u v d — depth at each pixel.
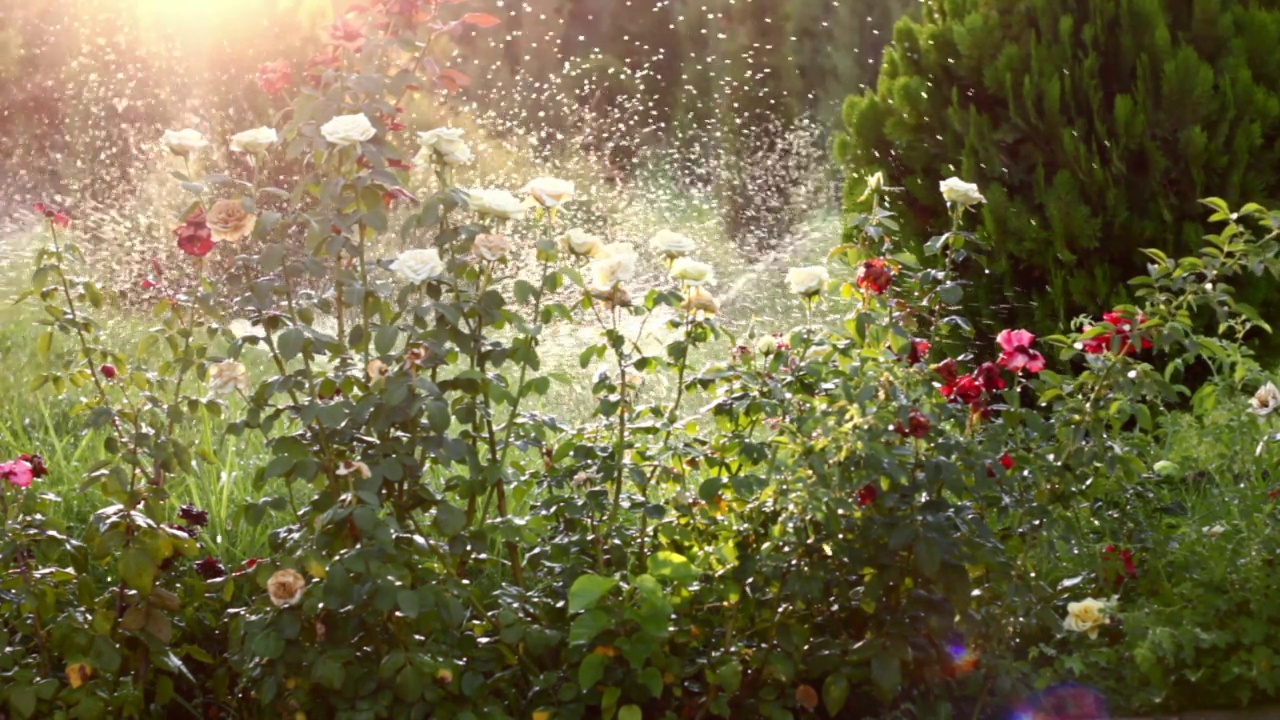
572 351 5.15
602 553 2.81
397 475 2.50
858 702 2.89
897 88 4.84
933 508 2.66
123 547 2.60
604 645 2.66
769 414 2.74
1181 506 3.41
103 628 2.62
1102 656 2.92
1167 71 4.34
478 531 2.70
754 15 11.95
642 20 12.51
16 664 2.75
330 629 2.55
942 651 2.82
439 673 2.51
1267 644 2.98
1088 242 4.41
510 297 5.46
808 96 11.47
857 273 3.09
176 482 3.65
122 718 2.67
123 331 5.11
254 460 3.82
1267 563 3.12
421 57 2.80
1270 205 4.31
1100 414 2.88
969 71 4.72
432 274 2.57
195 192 2.66
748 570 2.71
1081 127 4.48
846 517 2.69
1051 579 3.19
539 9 12.45
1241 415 3.43
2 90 7.88
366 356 2.65
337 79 2.73
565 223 7.47
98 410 2.66
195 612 2.99
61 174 7.50
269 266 2.57
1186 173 4.37
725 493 2.93
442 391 2.69
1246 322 4.30
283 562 2.55
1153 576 3.21
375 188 2.65
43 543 2.69
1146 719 2.86
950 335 4.67
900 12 11.67
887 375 2.66
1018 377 3.00
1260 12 4.41
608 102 11.73
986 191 4.59
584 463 2.89
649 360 2.87
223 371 2.66
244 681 2.63
